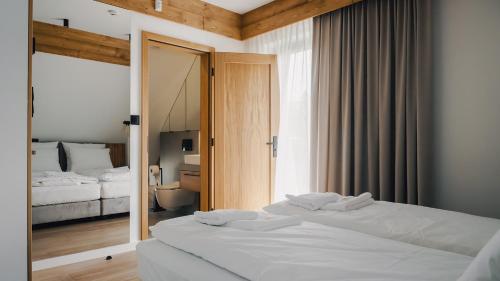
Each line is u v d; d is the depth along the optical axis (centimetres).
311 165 338
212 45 393
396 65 274
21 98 200
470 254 142
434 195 258
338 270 108
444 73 257
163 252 162
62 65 290
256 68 392
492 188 234
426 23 257
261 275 113
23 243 198
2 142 193
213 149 382
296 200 231
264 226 162
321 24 332
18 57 200
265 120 394
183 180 446
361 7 301
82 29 298
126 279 232
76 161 296
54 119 288
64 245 284
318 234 153
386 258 122
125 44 320
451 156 253
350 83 304
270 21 384
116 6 314
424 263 117
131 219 319
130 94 320
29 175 201
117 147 317
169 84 505
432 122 260
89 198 298
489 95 236
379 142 281
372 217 192
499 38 232
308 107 355
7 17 196
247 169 388
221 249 136
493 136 234
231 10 410
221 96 383
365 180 296
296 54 366
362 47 296
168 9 348
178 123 539
